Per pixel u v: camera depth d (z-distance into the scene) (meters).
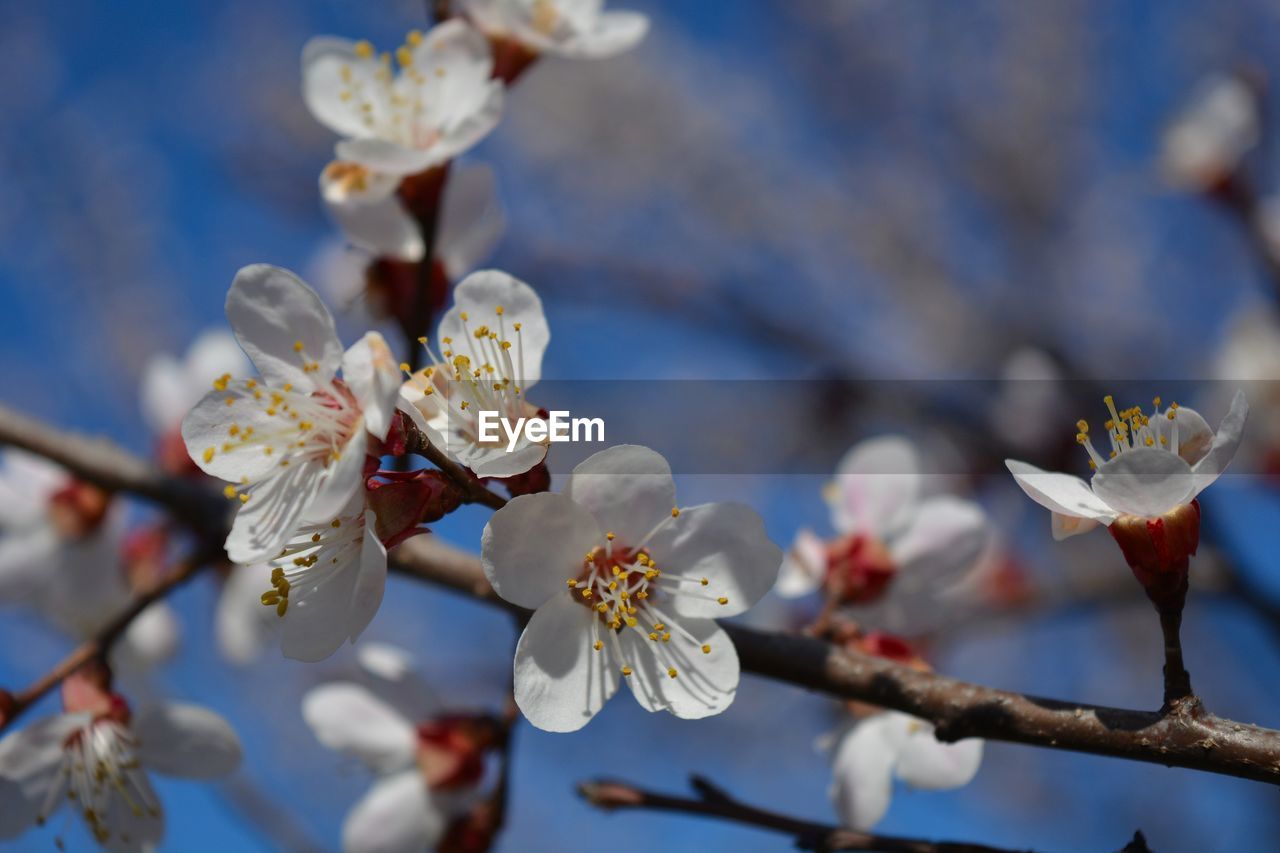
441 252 3.47
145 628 4.37
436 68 3.23
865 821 3.03
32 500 4.34
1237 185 6.70
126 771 2.98
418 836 3.50
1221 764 2.13
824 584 3.37
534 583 2.22
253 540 2.25
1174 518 2.18
